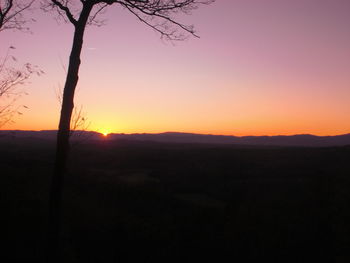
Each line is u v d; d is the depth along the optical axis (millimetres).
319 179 16969
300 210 14227
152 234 10852
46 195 15117
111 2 7426
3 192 13383
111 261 8625
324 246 9992
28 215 10664
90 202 15836
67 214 12234
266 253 9523
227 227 11828
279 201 17391
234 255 9383
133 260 8766
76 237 9828
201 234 11023
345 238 10539
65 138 6938
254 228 11555
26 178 18609
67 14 7102
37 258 7820
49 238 6973
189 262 8945
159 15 7648
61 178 6988
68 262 7984
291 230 11266
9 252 7996
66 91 6945
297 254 9477
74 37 7082
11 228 9359
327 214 12633
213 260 9070
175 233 11094
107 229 10984
